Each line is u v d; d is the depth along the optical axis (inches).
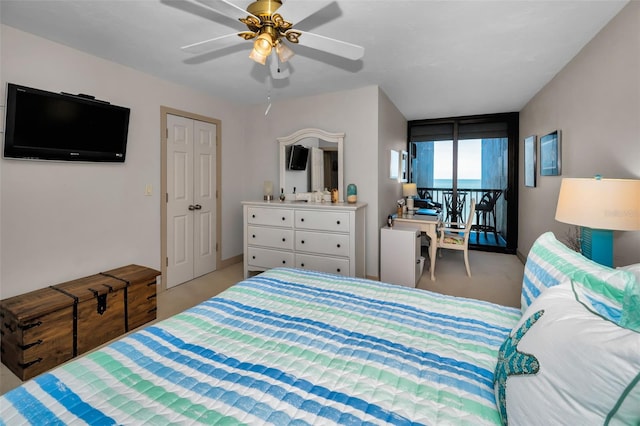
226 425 32.0
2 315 81.4
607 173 89.6
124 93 117.1
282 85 140.7
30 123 90.2
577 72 108.2
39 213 95.9
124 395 36.4
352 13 81.0
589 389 24.0
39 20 85.0
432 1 76.0
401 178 200.2
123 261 119.4
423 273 162.7
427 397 35.7
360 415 33.1
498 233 217.9
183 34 92.8
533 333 32.6
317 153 155.7
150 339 48.9
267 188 160.4
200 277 153.6
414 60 112.5
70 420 32.5
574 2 77.6
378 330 51.8
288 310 60.0
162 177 133.0
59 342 83.4
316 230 135.5
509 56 109.9
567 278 42.1
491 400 35.3
